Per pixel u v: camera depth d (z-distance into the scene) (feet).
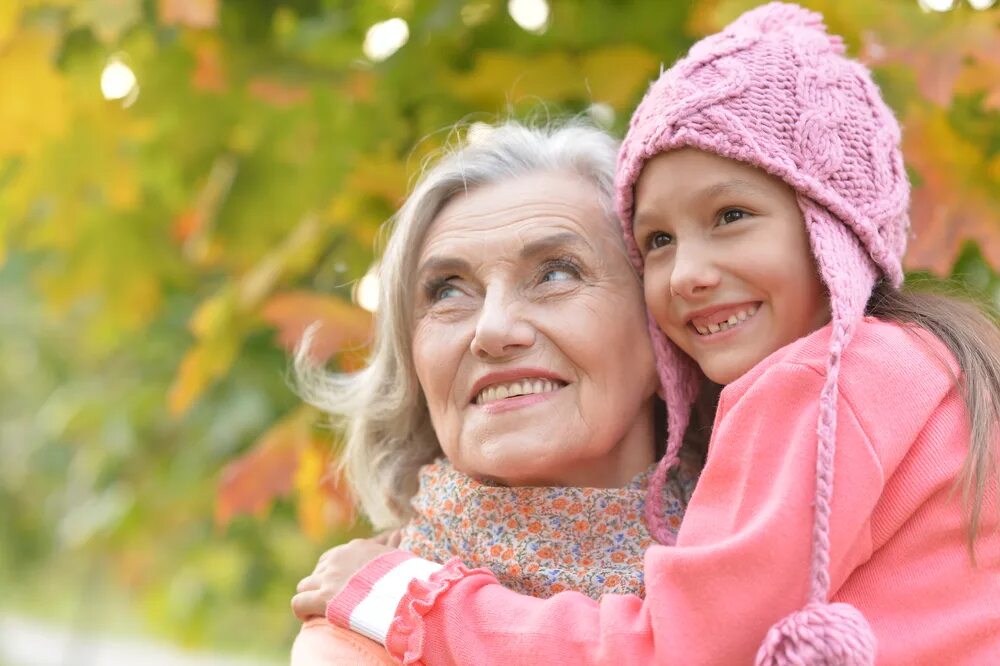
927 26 7.07
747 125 5.62
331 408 7.58
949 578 5.24
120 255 10.82
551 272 6.26
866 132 5.80
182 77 9.04
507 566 6.02
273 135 8.92
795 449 5.14
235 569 12.47
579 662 5.13
